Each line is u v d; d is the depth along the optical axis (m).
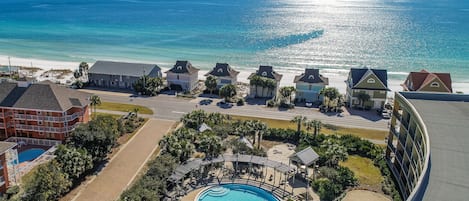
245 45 180.12
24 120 67.38
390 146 63.25
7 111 67.38
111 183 55.25
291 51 167.62
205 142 60.59
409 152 53.75
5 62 142.88
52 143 67.19
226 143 66.25
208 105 92.44
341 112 89.25
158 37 198.25
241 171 60.25
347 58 156.00
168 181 53.72
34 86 68.12
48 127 67.00
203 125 69.88
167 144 60.66
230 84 97.69
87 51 164.88
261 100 97.56
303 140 69.38
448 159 40.25
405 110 57.62
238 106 92.12
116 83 107.19
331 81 120.69
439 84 83.62
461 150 42.22
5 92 67.88
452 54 165.62
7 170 51.97
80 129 59.28
